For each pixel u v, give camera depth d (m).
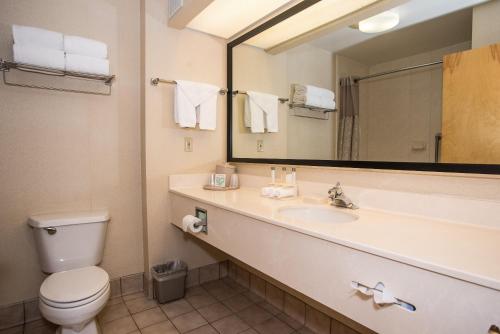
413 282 0.75
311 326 1.71
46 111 1.78
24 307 1.74
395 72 1.31
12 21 1.66
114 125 2.01
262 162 2.04
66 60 1.66
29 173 1.74
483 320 0.64
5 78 1.65
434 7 1.18
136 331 1.67
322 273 0.99
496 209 1.05
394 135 1.31
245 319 1.81
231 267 2.38
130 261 2.12
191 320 1.79
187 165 2.19
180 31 2.11
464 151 1.10
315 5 1.63
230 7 1.87
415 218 1.22
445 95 1.15
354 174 1.49
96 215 1.79
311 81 1.71
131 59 2.05
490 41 1.03
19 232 1.72
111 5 1.97
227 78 2.33
